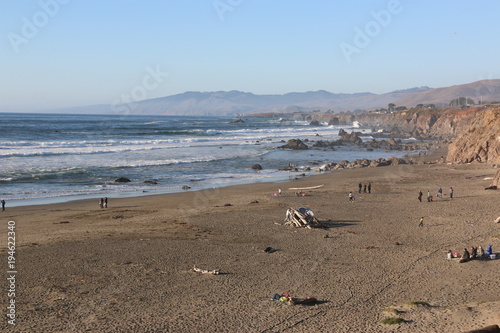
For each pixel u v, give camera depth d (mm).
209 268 24312
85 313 17953
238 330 16453
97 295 20031
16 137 121500
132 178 62969
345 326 16547
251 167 77562
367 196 49531
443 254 26891
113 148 98188
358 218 38062
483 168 71000
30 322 16984
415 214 39375
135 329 16516
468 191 51312
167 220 36969
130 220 37000
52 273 22938
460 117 173375
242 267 24562
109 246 28484
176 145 112875
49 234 31656
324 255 27000
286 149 113750
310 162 87000
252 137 151625
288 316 17688
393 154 106438
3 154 80438
